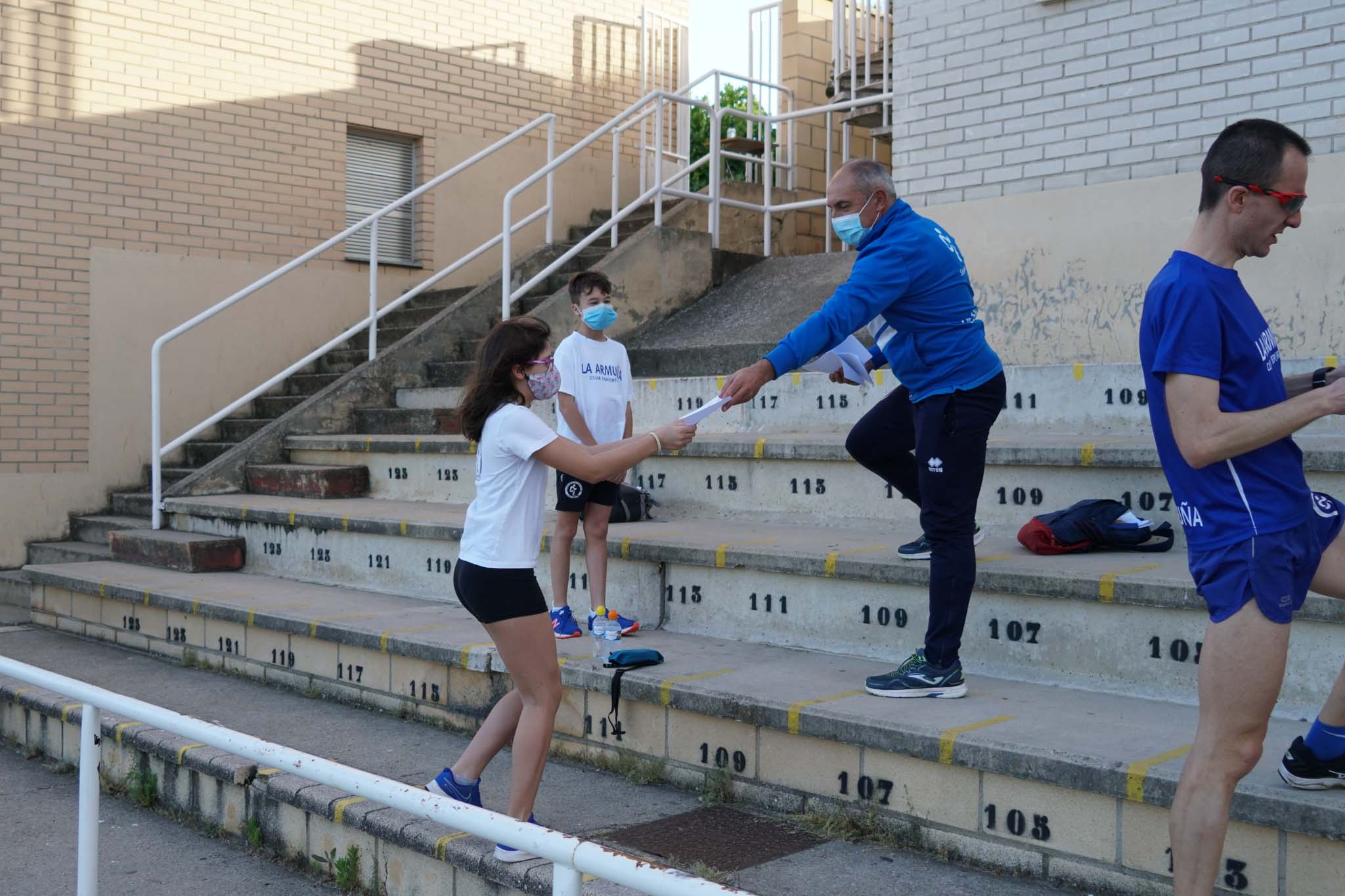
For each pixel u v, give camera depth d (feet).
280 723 17.26
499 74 39.86
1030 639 13.74
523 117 40.50
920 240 12.39
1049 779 10.66
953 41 23.99
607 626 15.07
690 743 13.80
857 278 12.17
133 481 32.53
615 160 34.45
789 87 39.73
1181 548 15.19
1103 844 10.52
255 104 34.58
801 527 18.89
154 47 32.76
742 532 18.38
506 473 11.14
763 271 33.94
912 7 24.61
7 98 30.37
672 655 15.44
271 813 13.43
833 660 15.03
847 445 14.87
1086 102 22.20
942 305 12.53
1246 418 8.33
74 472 31.50
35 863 13.20
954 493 12.68
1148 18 21.42
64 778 16.62
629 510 20.02
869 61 34.65
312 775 9.16
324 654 18.92
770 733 13.03
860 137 41.83
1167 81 21.22
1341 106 19.43
